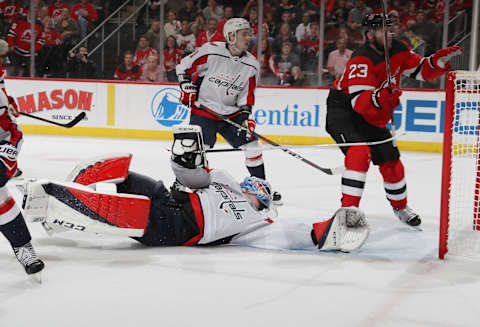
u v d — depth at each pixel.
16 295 4.04
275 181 9.56
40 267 4.25
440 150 13.63
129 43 16.53
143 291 4.16
